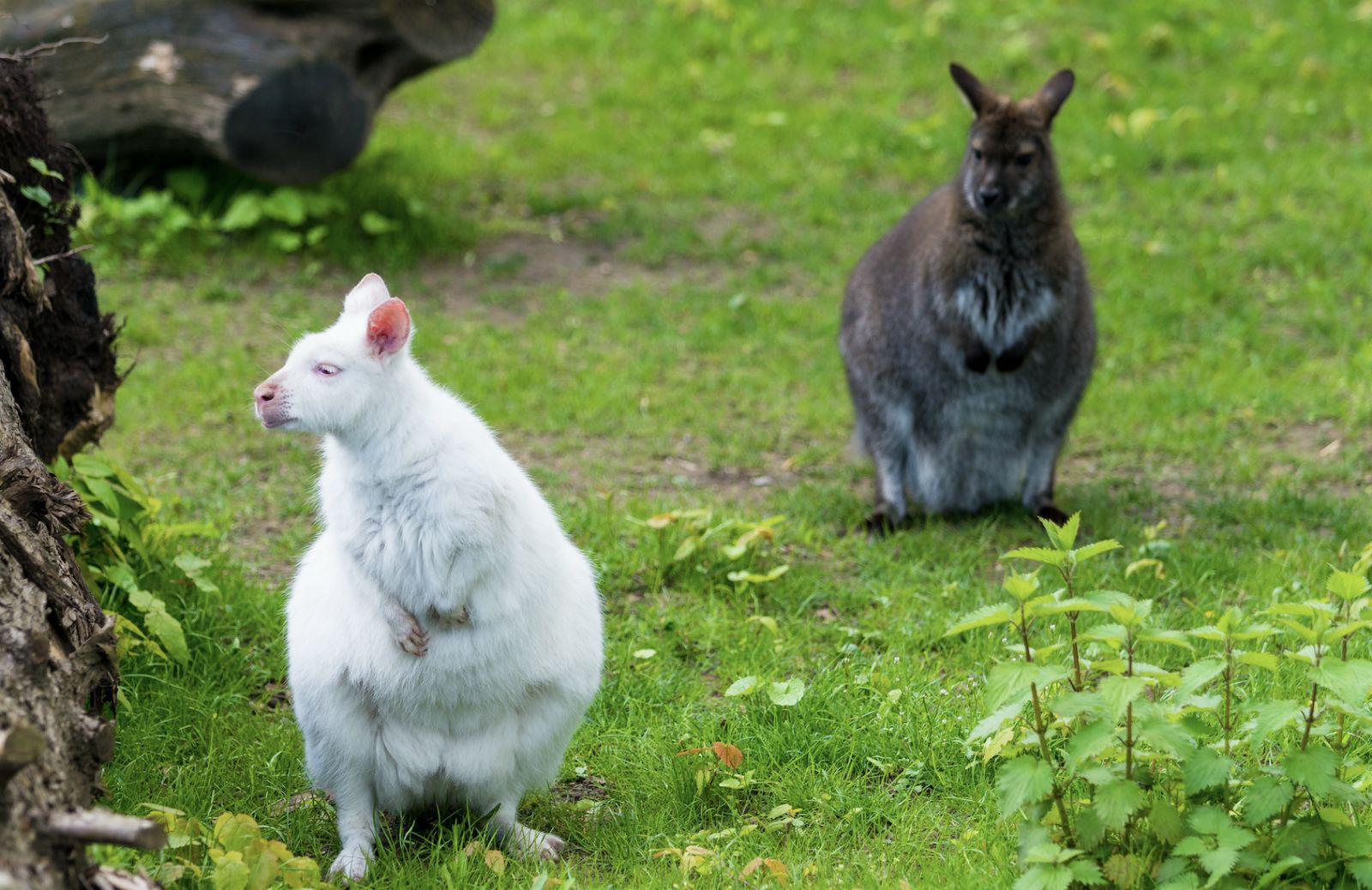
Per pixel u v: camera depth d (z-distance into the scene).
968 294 8.66
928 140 16.20
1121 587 7.48
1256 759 4.96
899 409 9.02
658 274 13.54
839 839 5.24
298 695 5.05
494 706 5.00
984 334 8.70
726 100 17.66
